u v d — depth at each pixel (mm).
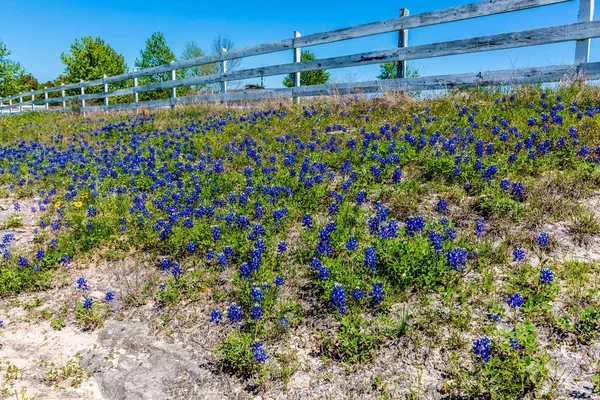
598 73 8648
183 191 7195
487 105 9039
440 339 3607
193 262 5281
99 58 37500
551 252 4500
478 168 6074
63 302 4902
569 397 2953
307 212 6082
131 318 4500
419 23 10594
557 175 5824
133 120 16031
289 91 13852
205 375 3623
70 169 9680
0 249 6125
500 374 3127
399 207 5703
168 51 40719
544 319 3641
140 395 3447
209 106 15539
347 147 8094
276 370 3572
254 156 8508
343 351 3664
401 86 11320
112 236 6137
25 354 4016
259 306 3980
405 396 3164
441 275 4176
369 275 4402
